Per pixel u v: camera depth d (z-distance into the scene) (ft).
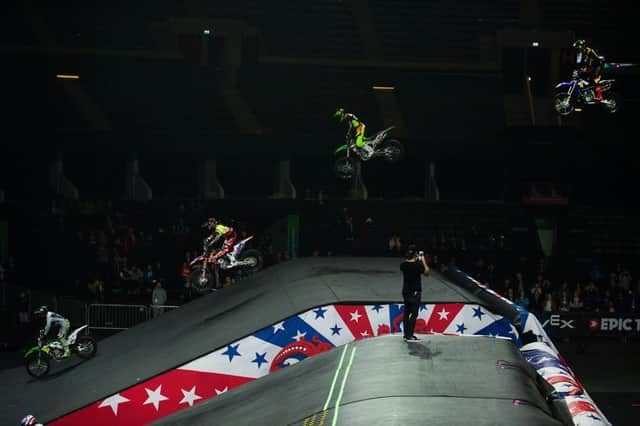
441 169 142.00
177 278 108.47
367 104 138.72
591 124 138.51
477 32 141.38
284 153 130.11
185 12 138.51
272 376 47.70
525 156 127.44
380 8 141.90
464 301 51.80
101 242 109.60
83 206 116.78
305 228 119.44
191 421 43.55
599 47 139.03
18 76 131.54
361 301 51.52
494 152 129.29
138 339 67.97
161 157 132.26
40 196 124.16
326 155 131.23
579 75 66.85
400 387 36.22
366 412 33.63
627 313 89.20
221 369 50.88
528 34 137.28
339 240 116.47
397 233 119.85
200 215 117.39
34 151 126.41
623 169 132.26
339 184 140.05
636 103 139.33
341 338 51.24
